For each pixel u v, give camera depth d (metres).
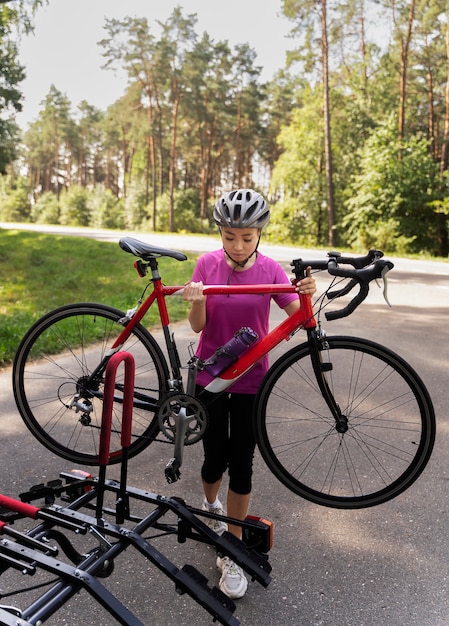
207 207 59.94
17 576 2.66
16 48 23.45
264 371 2.75
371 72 39.44
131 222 62.62
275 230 38.91
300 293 2.58
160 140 54.81
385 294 2.49
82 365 4.74
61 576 2.02
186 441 2.66
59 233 38.72
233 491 2.73
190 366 2.65
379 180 30.00
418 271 16.02
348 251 27.73
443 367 6.06
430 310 9.59
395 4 32.25
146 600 2.52
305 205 38.12
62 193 76.31
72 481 2.85
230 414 2.79
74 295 12.12
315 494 2.82
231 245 2.54
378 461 3.85
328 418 4.27
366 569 2.74
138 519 2.55
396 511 3.27
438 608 2.47
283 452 3.98
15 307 10.34
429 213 30.03
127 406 2.42
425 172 29.70
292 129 39.28
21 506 2.40
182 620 2.40
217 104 52.25
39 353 6.02
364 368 5.85
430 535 3.03
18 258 19.05
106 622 2.38
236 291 2.57
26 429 4.24
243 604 2.49
